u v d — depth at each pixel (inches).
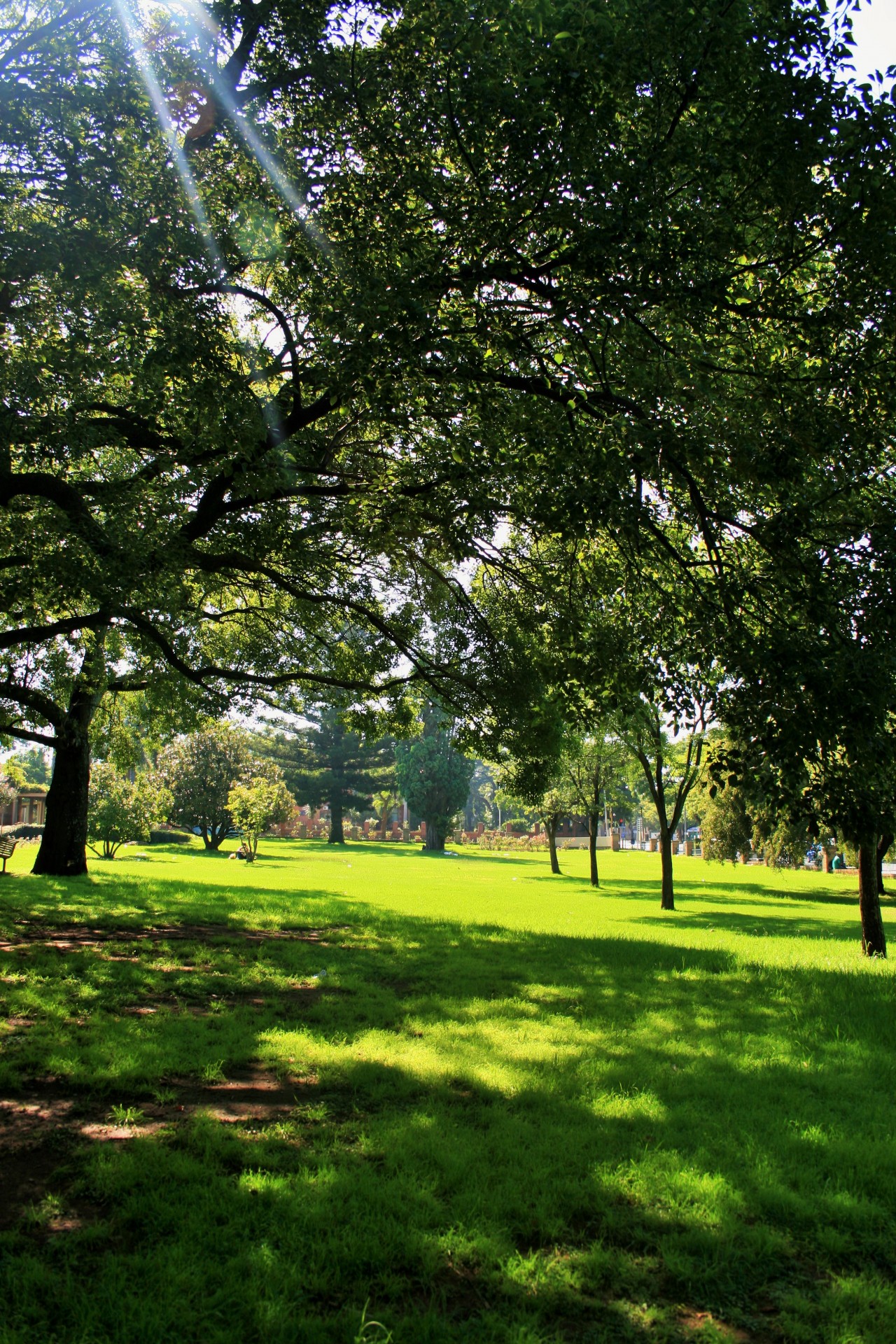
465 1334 124.7
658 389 286.7
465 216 305.6
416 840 3294.8
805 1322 130.0
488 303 316.5
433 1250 143.9
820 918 999.0
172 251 315.3
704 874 1955.0
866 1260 150.3
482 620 551.2
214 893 762.2
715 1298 137.5
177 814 2130.9
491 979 389.7
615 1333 127.3
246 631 714.8
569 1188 168.2
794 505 282.7
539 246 324.5
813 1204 164.6
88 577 340.8
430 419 410.0
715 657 294.2
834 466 309.3
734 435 281.0
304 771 2861.7
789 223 277.9
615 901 1124.5
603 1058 257.8
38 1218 149.0
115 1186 160.6
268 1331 122.3
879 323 290.5
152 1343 118.8
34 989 326.0
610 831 3796.8
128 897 680.4
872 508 300.5
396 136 319.3
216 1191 159.9
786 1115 213.8
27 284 321.7
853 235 267.7
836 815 247.1
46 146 313.7
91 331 319.3
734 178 285.4
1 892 655.8
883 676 238.2
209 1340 120.1
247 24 329.1
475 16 271.1
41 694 709.9
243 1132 190.7
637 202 263.6
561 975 406.6
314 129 335.9
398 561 561.0
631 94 275.9
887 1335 127.3
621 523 275.0
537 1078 236.1
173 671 690.8
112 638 780.6
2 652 628.4
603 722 474.6
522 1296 133.5
